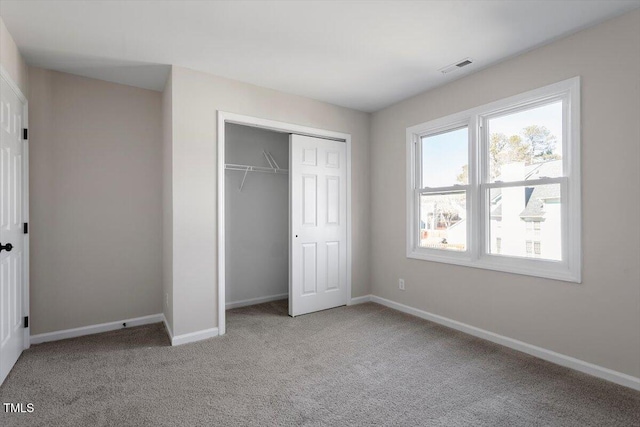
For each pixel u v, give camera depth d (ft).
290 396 6.55
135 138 10.62
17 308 8.05
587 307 7.38
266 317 11.53
